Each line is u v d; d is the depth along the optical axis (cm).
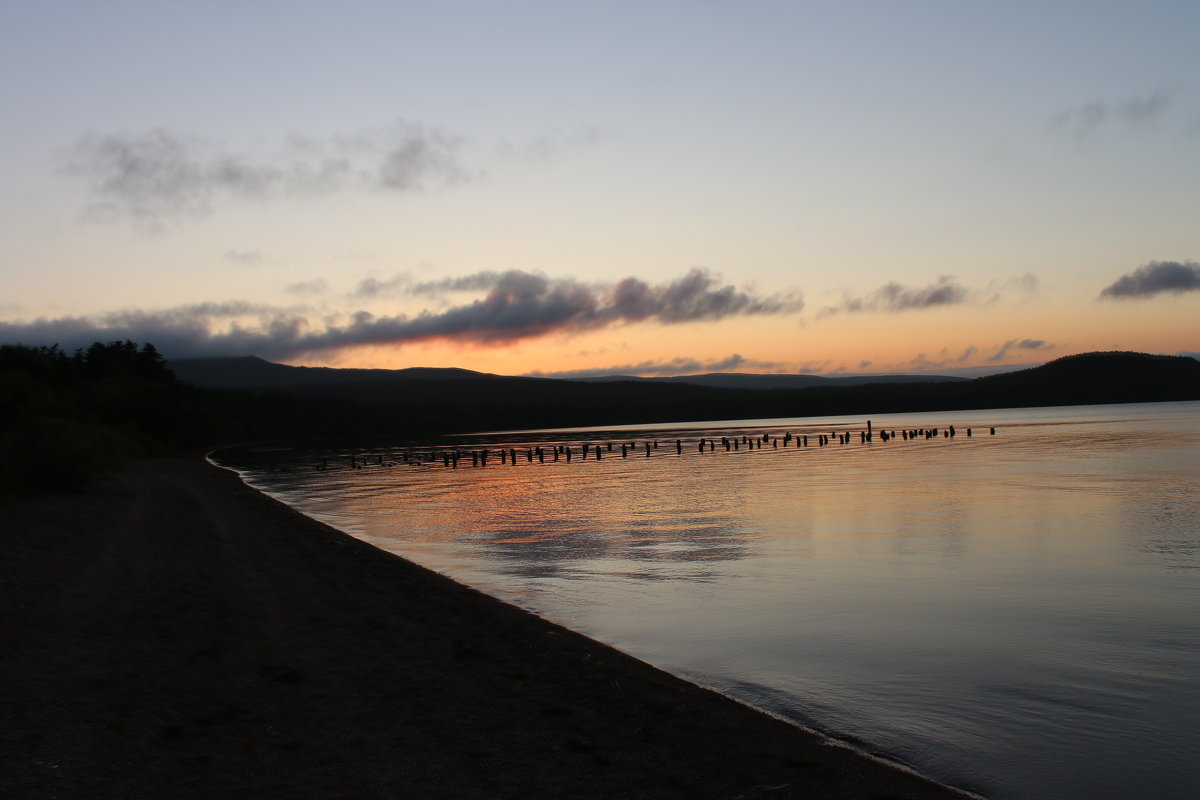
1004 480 3797
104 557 1730
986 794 720
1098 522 2425
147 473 4666
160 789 645
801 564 1850
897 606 1447
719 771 707
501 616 1280
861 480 4031
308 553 1928
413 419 17338
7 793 630
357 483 4756
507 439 12462
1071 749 820
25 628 1121
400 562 1800
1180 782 744
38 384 4575
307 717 823
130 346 10512
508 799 640
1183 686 1016
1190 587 1576
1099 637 1239
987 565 1812
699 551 2044
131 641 1091
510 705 869
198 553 1883
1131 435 7619
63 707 830
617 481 4438
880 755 798
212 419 10488
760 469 5028
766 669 1091
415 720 820
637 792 659
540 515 2922
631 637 1254
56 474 2891
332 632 1175
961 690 1004
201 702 859
